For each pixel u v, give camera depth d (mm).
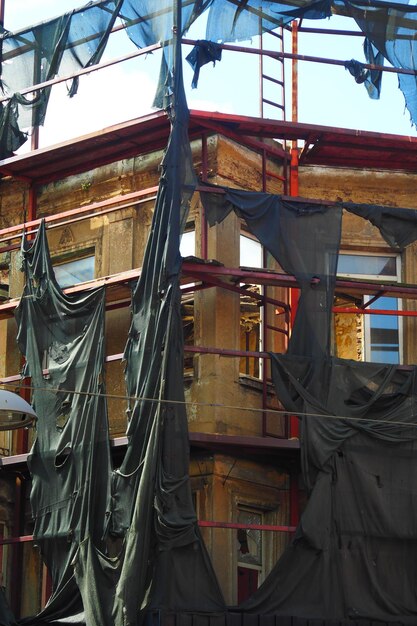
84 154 27969
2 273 29641
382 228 26078
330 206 25938
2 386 28062
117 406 27297
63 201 28984
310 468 24703
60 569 25203
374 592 24422
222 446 25172
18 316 26891
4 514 27484
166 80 25516
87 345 25828
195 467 25719
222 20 25969
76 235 28719
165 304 24438
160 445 23797
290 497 26312
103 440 25141
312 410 24875
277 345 27156
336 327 28234
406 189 28641
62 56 27141
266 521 26359
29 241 27703
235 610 23891
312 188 28328
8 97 27797
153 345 24406
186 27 25781
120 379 27438
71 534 24953
